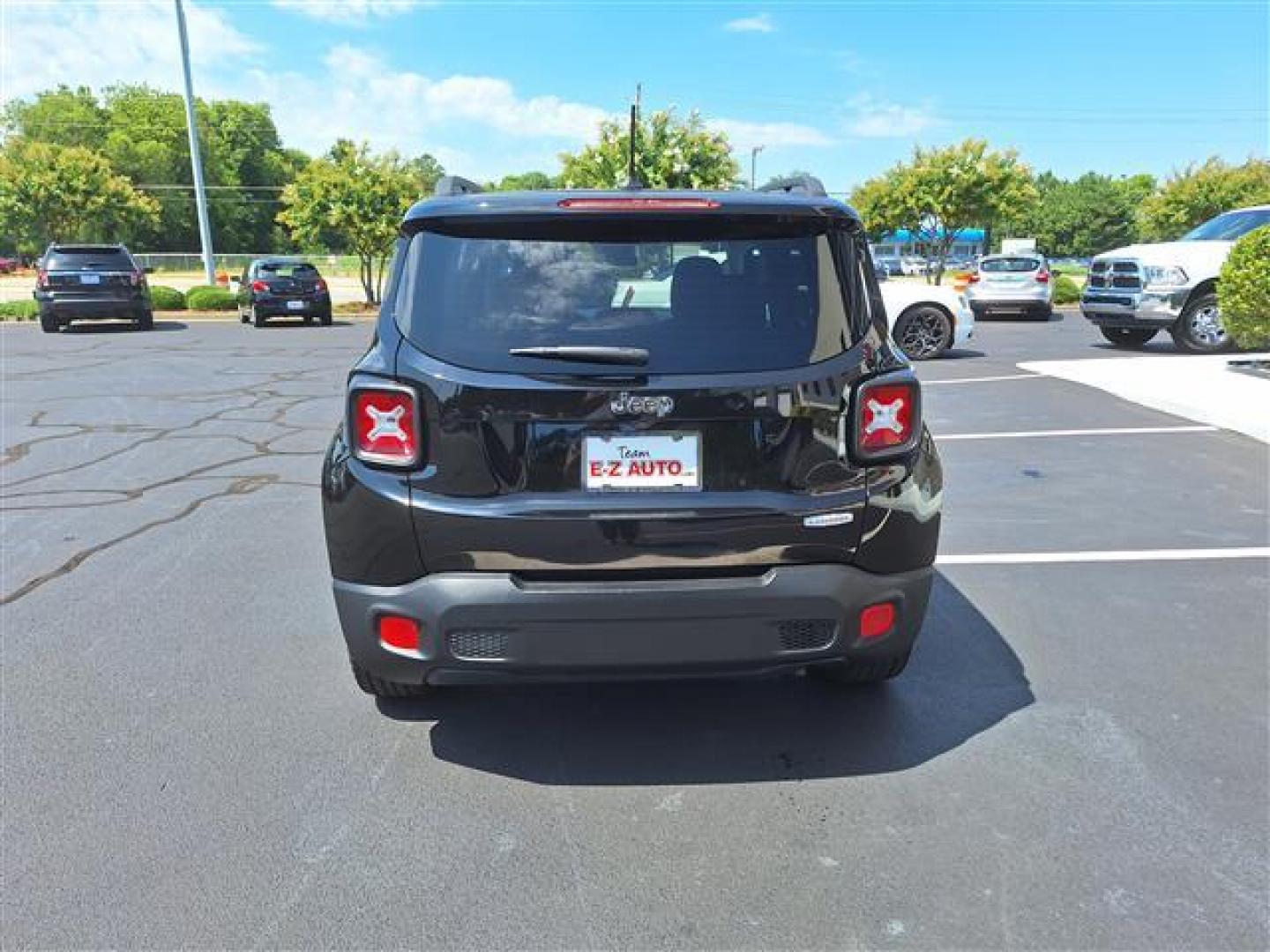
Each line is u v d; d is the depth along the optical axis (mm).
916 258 67188
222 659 3961
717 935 2354
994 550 5285
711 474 2756
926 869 2596
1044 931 2352
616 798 2963
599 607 2723
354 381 2814
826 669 3484
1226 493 6320
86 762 3164
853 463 2850
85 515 6121
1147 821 2799
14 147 35625
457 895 2510
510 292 2797
